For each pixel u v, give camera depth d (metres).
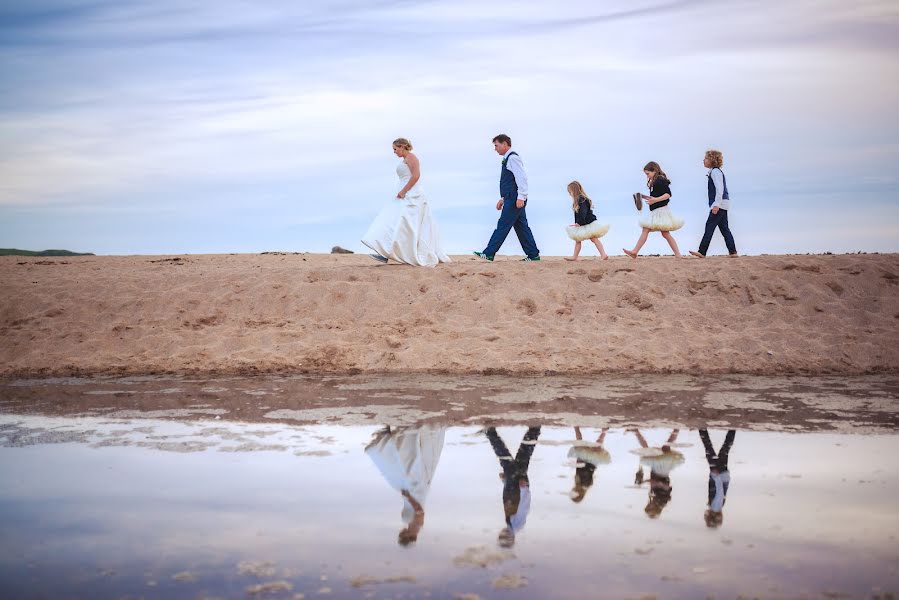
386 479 3.86
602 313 9.05
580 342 8.17
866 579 2.58
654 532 3.05
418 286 9.77
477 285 9.69
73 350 8.45
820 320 8.76
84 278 10.83
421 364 7.70
